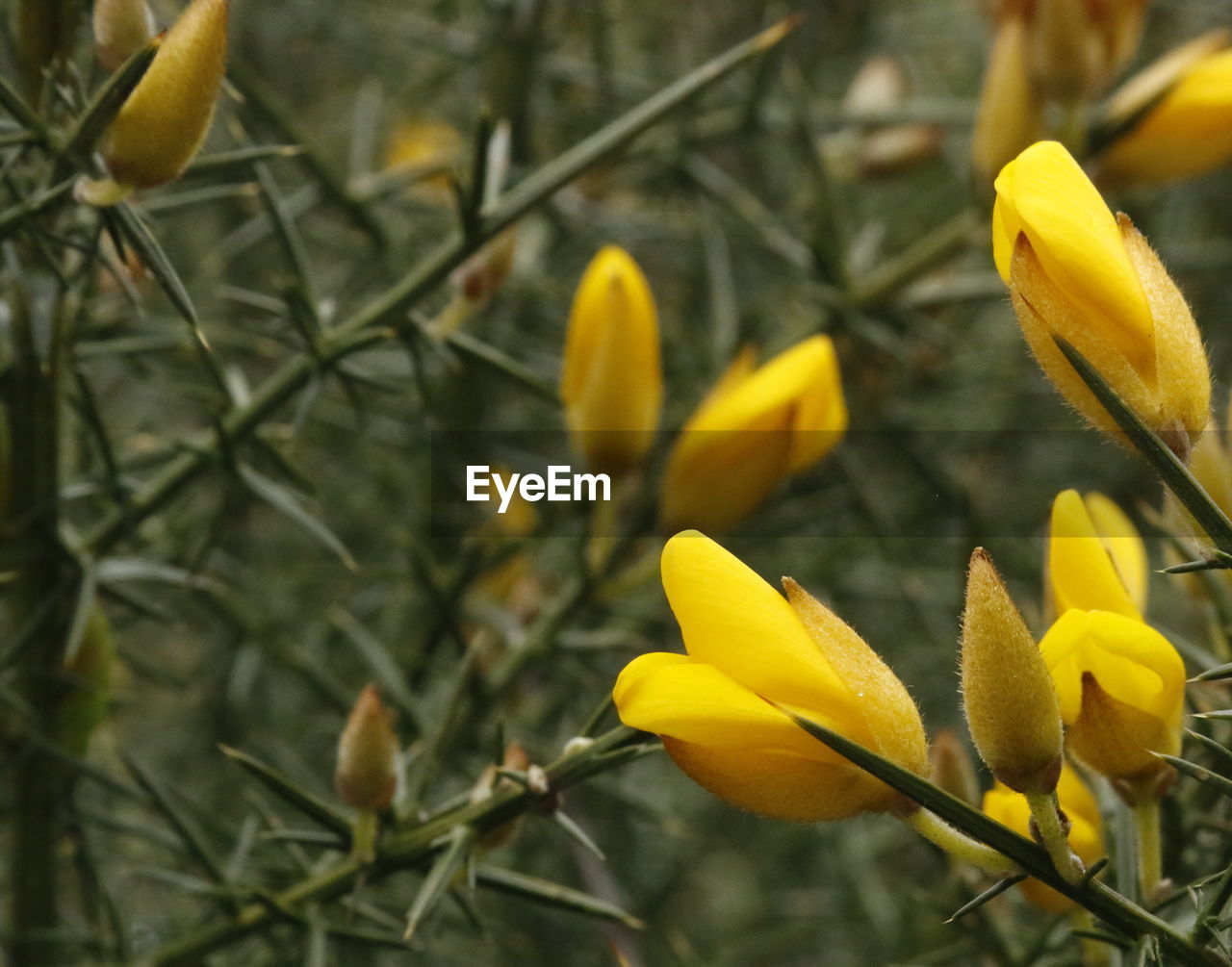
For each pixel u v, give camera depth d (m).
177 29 0.26
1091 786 0.26
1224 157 0.33
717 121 0.40
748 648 0.24
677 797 0.47
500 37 0.38
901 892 0.41
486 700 0.32
